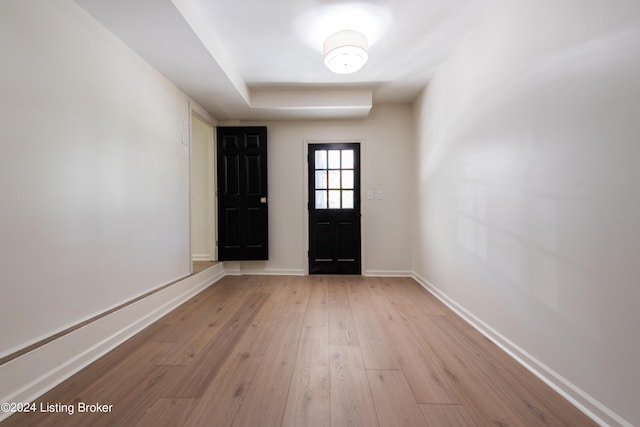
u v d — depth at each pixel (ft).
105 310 5.82
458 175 7.81
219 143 11.93
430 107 9.92
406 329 6.70
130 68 6.66
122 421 3.67
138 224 6.91
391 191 12.26
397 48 7.88
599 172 3.72
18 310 4.18
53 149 4.74
